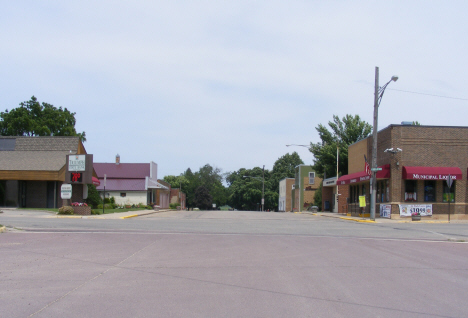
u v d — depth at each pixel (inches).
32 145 1617.9
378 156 1339.8
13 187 1467.8
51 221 866.8
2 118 2333.9
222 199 4512.8
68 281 315.0
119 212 1402.6
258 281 325.4
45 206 1483.8
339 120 2353.6
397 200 1202.6
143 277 333.4
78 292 284.2
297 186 2711.6
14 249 460.8
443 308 261.3
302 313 245.4
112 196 2101.4
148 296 277.9
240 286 308.8
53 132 2411.4
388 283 327.9
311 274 354.6
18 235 586.6
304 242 576.1
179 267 375.9
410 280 341.1
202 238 601.0
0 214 1078.4
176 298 273.9
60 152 1583.4
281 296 282.8
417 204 1206.3
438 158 1211.2
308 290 300.4
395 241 620.4
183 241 559.5
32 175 1393.9
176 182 4443.9
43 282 310.5
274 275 348.2
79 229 694.5
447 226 946.7
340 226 919.7
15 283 306.2
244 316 238.5
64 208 1107.9
